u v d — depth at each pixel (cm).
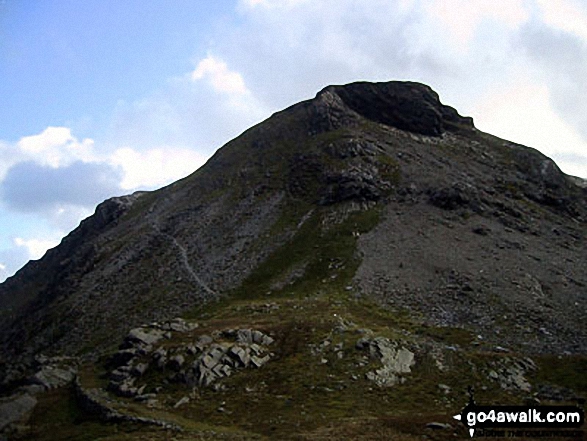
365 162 17475
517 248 13025
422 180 16450
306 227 14900
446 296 10594
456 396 6384
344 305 10362
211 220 17025
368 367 7075
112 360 8888
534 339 8694
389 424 4966
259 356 7694
